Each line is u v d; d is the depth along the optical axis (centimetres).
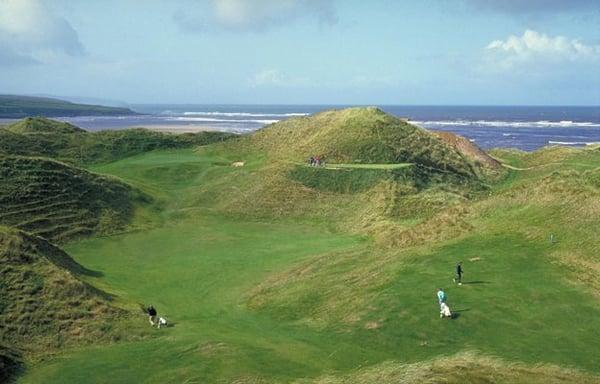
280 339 3269
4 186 6606
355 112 9794
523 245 4066
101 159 10038
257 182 7775
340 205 7131
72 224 6331
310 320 3538
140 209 7238
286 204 7200
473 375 2373
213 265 5191
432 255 4116
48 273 4084
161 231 6531
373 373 2597
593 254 3703
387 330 3078
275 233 6362
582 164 8831
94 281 4619
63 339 3500
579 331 2822
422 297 3372
